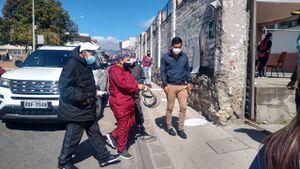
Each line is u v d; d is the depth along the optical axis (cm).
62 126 771
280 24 1524
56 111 696
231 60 692
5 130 734
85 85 468
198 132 663
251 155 502
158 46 1967
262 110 690
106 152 513
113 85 537
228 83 694
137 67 731
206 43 841
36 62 878
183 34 1201
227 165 471
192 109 963
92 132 503
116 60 538
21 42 3844
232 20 686
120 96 534
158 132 692
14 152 583
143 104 977
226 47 689
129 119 555
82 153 585
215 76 721
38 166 515
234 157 500
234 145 555
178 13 1321
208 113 782
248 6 691
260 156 126
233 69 694
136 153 584
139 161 545
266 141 125
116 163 535
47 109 696
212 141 592
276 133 123
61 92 461
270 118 692
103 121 866
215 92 723
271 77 1127
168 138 640
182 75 635
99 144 507
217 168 465
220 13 698
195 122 752
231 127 681
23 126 769
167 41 1620
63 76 456
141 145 598
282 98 690
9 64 3634
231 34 688
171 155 539
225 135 623
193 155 531
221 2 692
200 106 880
